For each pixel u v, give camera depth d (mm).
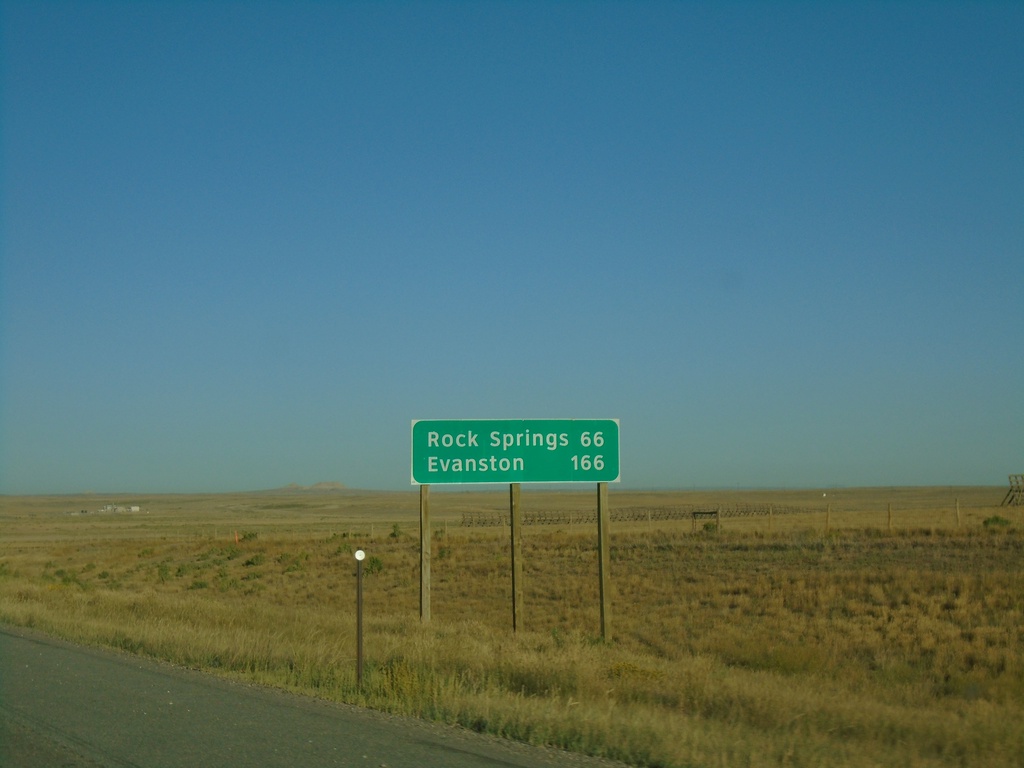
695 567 37719
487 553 49188
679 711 11711
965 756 9383
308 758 9062
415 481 21969
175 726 10484
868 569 32719
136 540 87688
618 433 22547
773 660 18297
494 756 9234
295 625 21016
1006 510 66688
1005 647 20172
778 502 169500
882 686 15359
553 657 14703
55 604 25938
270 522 145750
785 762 8781
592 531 63062
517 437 22234
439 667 14156
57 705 11688
